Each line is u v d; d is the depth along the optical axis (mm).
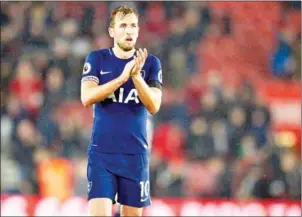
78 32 38156
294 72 39844
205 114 32844
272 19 41719
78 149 30797
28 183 28609
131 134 13383
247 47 40281
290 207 26391
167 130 32344
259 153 31062
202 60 38531
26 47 36719
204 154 31375
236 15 41375
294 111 37344
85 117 33188
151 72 13641
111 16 13508
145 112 13578
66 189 28656
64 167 29078
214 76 36562
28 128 30547
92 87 13281
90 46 37500
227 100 33375
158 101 13258
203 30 39656
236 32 40719
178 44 38188
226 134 32156
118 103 13406
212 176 29641
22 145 29797
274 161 29516
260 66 40094
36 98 33656
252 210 26000
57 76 34500
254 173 29250
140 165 13461
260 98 35969
